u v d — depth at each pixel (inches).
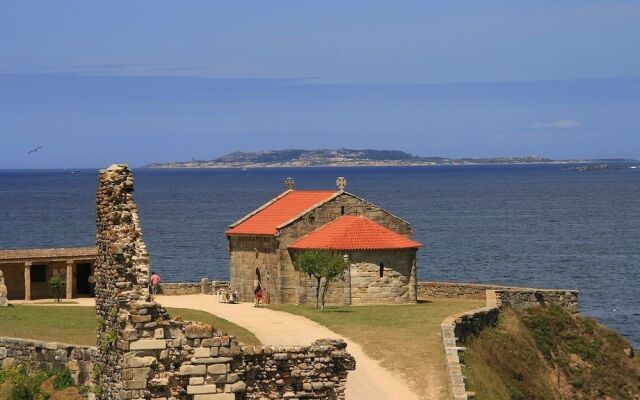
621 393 4446.4
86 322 3838.6
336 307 4992.6
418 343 3794.3
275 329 4050.2
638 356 4753.9
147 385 1784.0
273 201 5866.1
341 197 5472.4
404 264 5226.4
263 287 5457.7
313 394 2054.6
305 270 5093.5
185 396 1806.1
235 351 1824.6
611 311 6264.8
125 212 1934.1
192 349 1809.8
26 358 2942.9
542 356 4512.8
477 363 3713.1
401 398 3159.5
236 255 5669.3
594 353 4633.4
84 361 2802.7
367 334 3961.6
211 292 5743.1
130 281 1884.8
